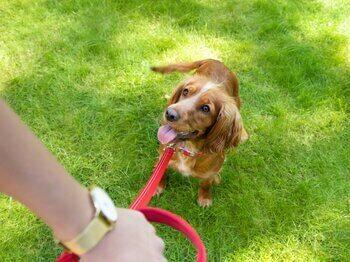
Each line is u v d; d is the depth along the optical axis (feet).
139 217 0.94
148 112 3.66
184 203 3.19
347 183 3.47
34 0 4.40
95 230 0.81
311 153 3.63
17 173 0.73
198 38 4.30
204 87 2.84
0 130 0.71
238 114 2.89
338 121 3.87
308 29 4.61
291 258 3.01
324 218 3.24
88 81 3.79
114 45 4.06
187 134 2.78
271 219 3.18
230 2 4.70
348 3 4.97
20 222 2.87
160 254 0.90
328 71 4.20
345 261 3.05
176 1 4.56
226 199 3.24
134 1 4.47
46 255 2.80
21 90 3.63
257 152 3.55
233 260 2.95
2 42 3.97
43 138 3.38
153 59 4.03
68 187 0.78
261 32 4.44
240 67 4.16
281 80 4.06
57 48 3.99
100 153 3.34
